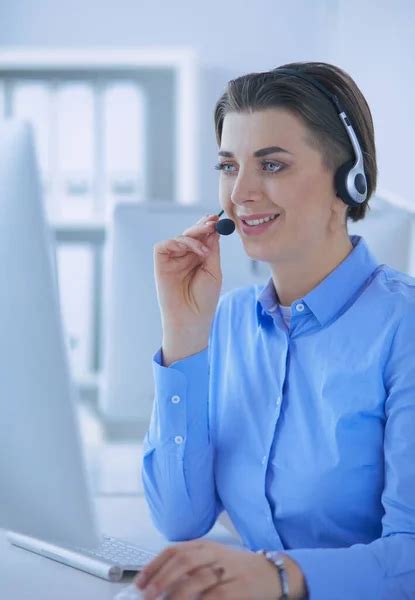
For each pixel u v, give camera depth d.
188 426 1.83
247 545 1.82
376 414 1.67
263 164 1.67
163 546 1.86
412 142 2.92
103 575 1.60
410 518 1.57
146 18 5.23
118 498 2.15
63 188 5.41
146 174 5.46
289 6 5.20
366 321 1.71
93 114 5.39
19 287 1.47
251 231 1.70
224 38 5.26
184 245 1.81
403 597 1.51
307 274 1.75
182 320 1.81
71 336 5.41
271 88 1.64
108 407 2.46
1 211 1.46
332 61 4.47
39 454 1.50
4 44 5.20
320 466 1.68
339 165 1.69
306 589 1.45
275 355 1.78
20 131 1.47
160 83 5.42
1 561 1.68
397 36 3.06
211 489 1.87
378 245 2.32
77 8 5.21
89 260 5.40
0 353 1.48
